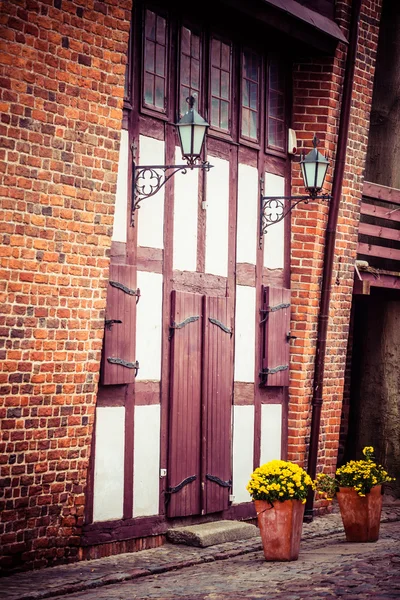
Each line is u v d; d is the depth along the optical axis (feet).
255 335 40.04
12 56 28.17
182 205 36.24
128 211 33.71
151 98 34.86
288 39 40.37
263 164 40.47
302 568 30.83
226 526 36.70
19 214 28.68
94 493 32.35
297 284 42.14
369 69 44.09
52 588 27.37
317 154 37.78
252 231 39.91
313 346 42.45
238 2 36.99
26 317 29.07
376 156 49.16
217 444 37.76
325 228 42.52
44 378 29.73
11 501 28.91
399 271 49.78
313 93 42.09
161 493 35.22
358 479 36.73
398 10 48.98
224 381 38.09
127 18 31.60
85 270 30.83
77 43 30.09
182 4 36.22
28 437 29.35
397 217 47.34
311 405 42.52
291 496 32.48
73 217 30.32
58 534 30.55
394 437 48.67
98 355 31.45
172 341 35.60
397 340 48.93
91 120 30.71
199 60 37.32
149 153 34.73
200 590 27.61
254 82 40.16
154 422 34.94
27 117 28.73
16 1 28.14
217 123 38.09
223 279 38.37
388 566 30.40
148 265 34.60
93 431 32.37
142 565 31.50
